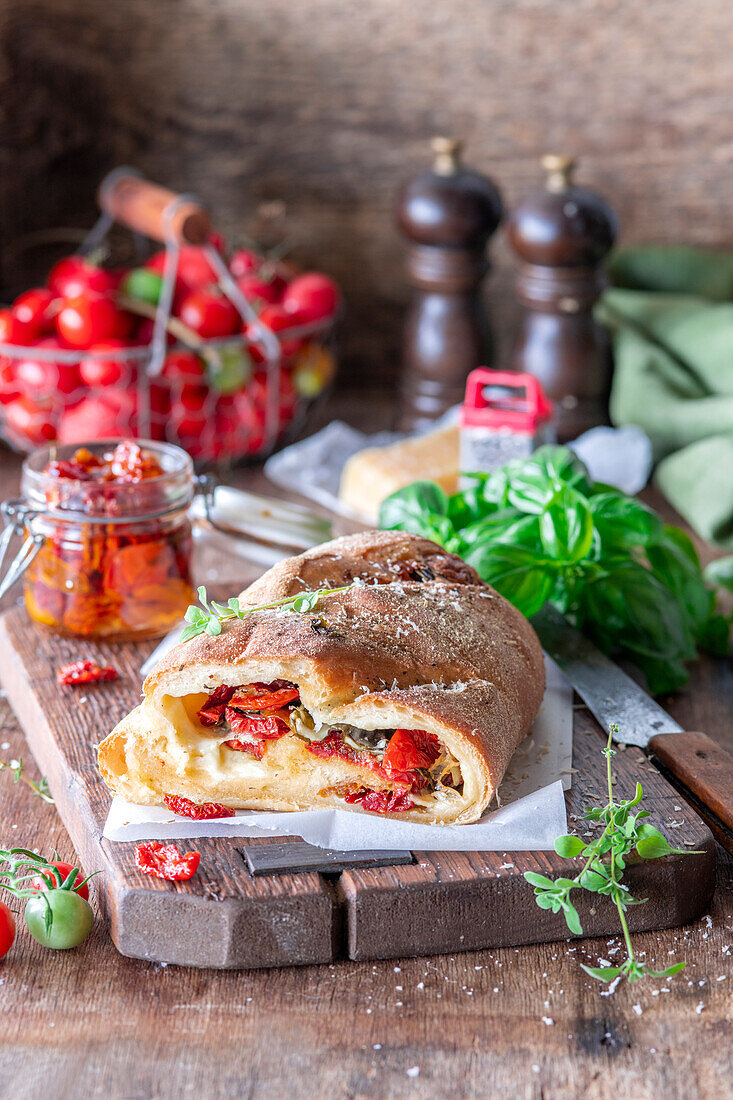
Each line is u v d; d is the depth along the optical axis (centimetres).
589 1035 100
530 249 148
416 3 159
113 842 105
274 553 128
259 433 148
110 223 159
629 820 104
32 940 104
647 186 164
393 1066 99
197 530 129
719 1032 100
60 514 117
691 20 159
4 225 162
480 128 163
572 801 108
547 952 104
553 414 149
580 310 150
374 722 104
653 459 149
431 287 153
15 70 158
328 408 165
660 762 112
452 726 104
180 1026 100
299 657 104
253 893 102
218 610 108
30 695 116
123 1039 100
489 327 155
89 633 120
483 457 139
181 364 143
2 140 160
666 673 121
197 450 147
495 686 108
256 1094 98
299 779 106
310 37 160
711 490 139
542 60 161
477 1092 98
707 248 165
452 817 105
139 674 117
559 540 118
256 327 144
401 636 107
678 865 104
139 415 143
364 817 105
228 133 163
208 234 143
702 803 109
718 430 145
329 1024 100
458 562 115
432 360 153
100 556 118
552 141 163
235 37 160
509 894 103
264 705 105
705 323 152
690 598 124
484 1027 100
